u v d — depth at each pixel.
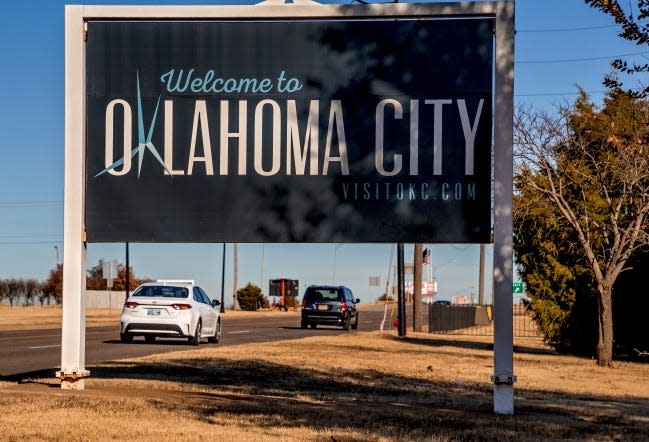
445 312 43.84
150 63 12.38
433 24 11.91
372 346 26.08
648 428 10.49
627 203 22.56
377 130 11.95
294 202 12.07
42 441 8.32
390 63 11.99
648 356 24.30
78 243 12.19
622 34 9.44
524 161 22.66
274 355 20.36
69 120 12.24
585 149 22.50
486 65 11.79
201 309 24.86
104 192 12.28
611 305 22.14
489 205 11.70
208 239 12.17
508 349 11.23
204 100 12.28
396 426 9.91
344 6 11.98
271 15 12.07
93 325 40.75
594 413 11.77
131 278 87.12
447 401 12.65
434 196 11.79
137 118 12.34
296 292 104.44
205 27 12.35
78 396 11.45
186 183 12.24
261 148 12.16
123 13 12.26
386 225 11.88
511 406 11.27
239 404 11.36
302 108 12.12
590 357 24.53
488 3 11.66
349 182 11.98
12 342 25.50
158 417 9.94
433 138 11.84
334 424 9.93
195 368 16.33
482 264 58.03
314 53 12.15
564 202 21.88
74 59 12.28
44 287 82.38
